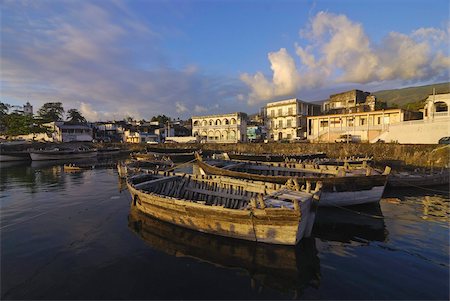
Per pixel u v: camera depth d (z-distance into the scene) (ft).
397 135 140.77
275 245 34.96
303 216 35.35
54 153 174.40
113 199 66.95
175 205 42.11
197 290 27.48
